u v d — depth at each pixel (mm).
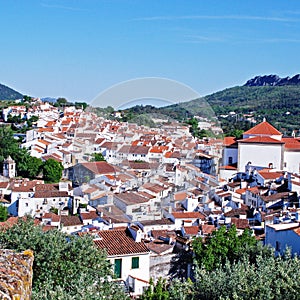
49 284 17156
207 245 34438
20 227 21359
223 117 166250
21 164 114000
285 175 73688
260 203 63750
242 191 71000
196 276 19000
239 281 17203
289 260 18578
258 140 89062
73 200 63938
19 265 9594
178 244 35094
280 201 62500
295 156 90438
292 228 34031
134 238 34156
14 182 93438
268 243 34875
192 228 38500
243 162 88562
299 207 58844
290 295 16453
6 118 199000
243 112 196750
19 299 8406
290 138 97062
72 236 21234
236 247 33906
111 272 20922
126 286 31000
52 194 79875
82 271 19516
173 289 19719
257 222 50031
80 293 16734
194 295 18328
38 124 182375
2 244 20344
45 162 108500
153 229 36625
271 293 16703
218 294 17672
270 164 89250
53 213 66375
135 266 32594
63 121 157750
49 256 19500
